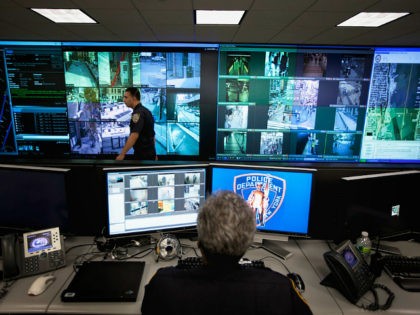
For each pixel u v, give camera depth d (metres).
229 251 0.64
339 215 1.41
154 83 4.36
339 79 4.43
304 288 1.13
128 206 1.32
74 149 4.50
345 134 4.61
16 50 4.19
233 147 4.59
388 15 2.92
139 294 1.08
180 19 3.09
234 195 0.72
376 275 1.23
